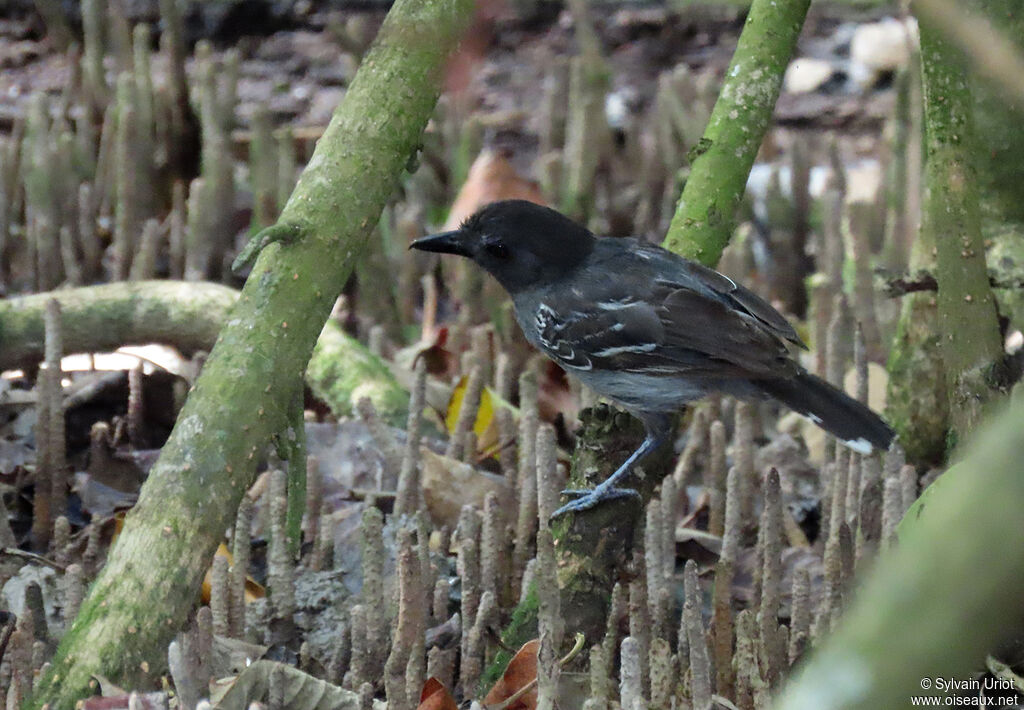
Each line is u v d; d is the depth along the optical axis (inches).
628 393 360.5
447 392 446.6
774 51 353.7
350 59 653.9
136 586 243.3
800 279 564.1
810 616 313.7
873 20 731.4
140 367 424.8
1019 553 91.5
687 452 398.0
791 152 573.3
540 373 458.0
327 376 433.7
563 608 294.2
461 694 286.5
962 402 308.8
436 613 301.0
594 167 569.0
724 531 356.8
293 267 264.2
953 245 304.7
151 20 731.4
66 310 439.8
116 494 378.0
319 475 348.2
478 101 664.4
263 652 276.8
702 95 600.7
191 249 525.0
